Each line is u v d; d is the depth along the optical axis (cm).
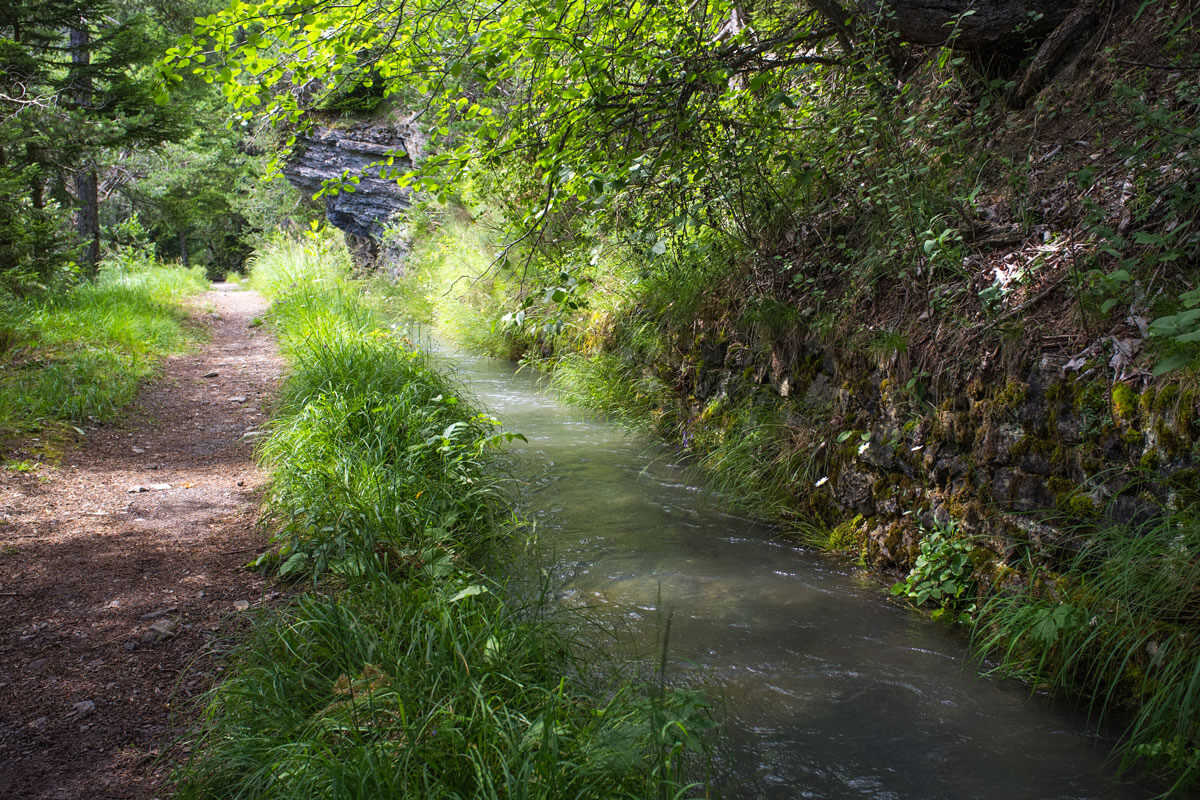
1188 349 310
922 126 561
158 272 2059
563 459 668
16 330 859
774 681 334
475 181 732
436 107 609
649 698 284
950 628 385
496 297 1198
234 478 560
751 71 580
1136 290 357
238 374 938
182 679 306
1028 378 376
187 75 1464
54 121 1184
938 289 446
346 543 402
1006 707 317
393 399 584
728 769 278
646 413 768
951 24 508
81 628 342
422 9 480
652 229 609
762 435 563
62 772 250
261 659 303
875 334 479
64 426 638
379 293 1645
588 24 521
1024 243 434
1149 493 316
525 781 221
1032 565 359
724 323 654
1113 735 297
